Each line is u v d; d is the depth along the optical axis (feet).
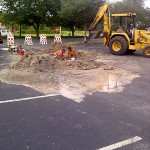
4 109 19.44
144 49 49.37
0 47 63.62
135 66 39.06
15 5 114.11
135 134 15.88
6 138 14.96
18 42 84.02
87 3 84.17
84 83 27.58
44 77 29.50
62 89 25.05
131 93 24.45
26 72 31.91
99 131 16.15
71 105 20.66
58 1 114.52
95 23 60.29
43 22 119.65
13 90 24.32
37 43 79.87
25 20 115.75
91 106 20.58
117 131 16.22
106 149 14.01
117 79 29.84
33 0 110.22
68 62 37.52
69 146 14.20
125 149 14.06
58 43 50.55
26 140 14.78
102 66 37.83
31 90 24.45
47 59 36.55
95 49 63.16
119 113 19.27
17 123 17.02
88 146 14.26
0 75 30.27
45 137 15.20
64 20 115.85
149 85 27.53
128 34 51.83
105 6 56.29
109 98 22.75
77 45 73.61
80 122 17.43
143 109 20.26
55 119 17.80
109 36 55.42
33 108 19.79
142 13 107.65
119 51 51.98
